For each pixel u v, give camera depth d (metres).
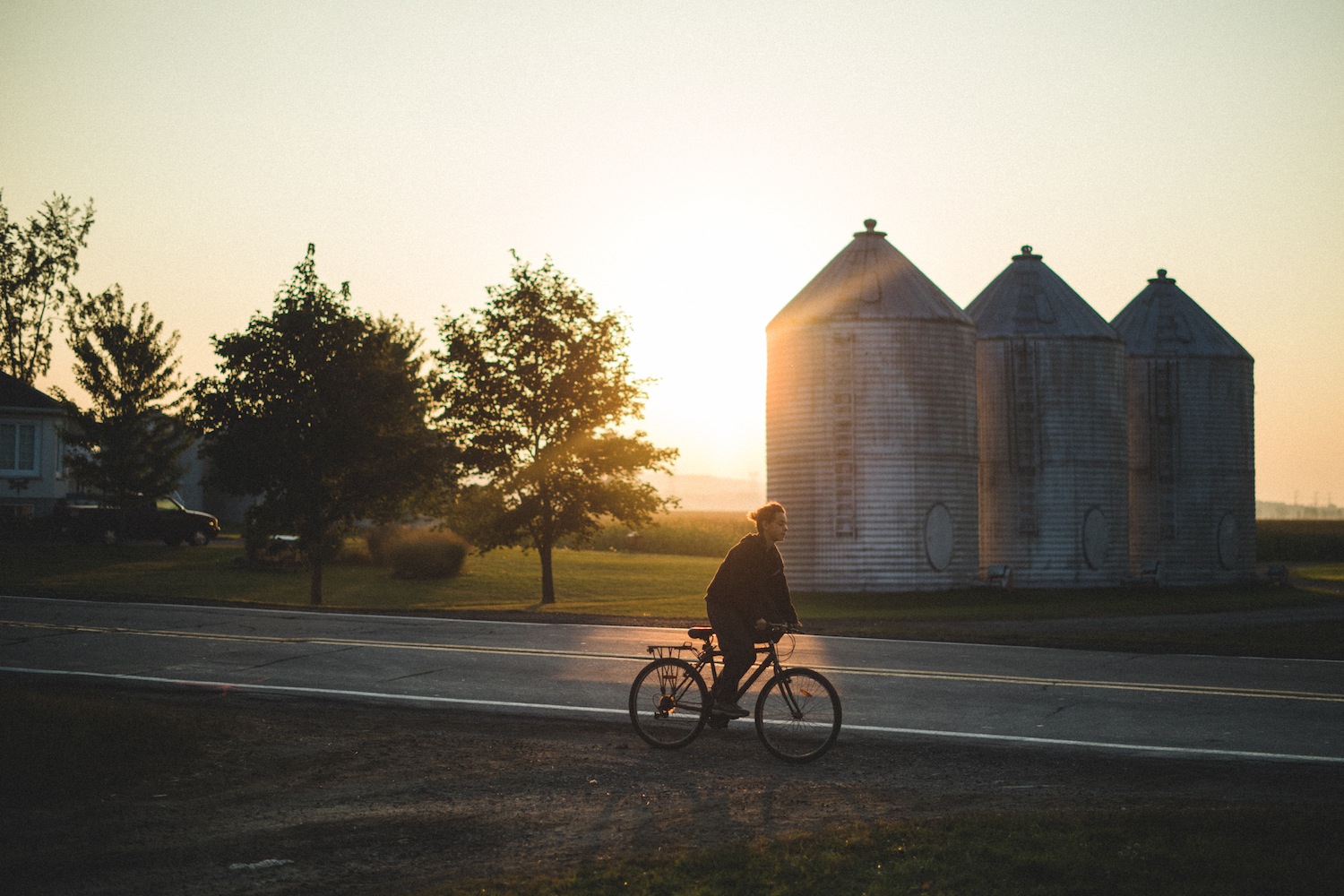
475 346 30.92
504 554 50.03
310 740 10.48
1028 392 37.19
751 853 6.94
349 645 16.09
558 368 31.20
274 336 27.06
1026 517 36.94
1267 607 30.38
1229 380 42.59
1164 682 13.65
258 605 21.64
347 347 27.64
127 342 41.97
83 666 14.20
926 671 14.31
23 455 45.56
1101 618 25.45
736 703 9.98
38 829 7.82
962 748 10.23
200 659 14.77
